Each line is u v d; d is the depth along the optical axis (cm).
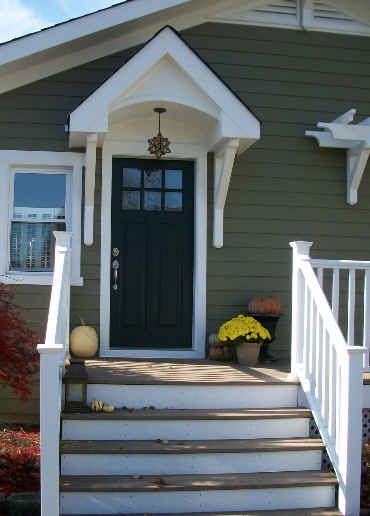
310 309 527
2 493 465
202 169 695
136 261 695
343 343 467
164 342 696
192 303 702
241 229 704
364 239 729
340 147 718
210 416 496
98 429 486
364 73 737
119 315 690
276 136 717
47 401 420
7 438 550
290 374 543
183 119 672
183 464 470
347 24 735
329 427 484
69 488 432
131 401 519
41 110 673
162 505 442
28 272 677
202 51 706
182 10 681
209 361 650
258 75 716
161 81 609
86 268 674
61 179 688
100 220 679
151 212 700
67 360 562
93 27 639
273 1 718
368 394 555
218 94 607
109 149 681
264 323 667
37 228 684
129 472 464
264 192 711
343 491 453
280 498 457
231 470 475
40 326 657
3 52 623
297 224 716
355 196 723
